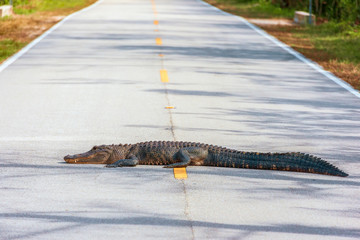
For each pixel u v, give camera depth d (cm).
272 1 5791
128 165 1196
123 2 6109
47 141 1363
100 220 927
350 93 1998
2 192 1041
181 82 2108
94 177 1129
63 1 5816
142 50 2811
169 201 1010
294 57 2755
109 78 2139
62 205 987
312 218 950
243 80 2175
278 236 877
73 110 1666
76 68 2323
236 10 5497
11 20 3956
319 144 1384
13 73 2208
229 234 880
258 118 1625
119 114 1633
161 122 1558
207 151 1211
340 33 3797
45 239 856
